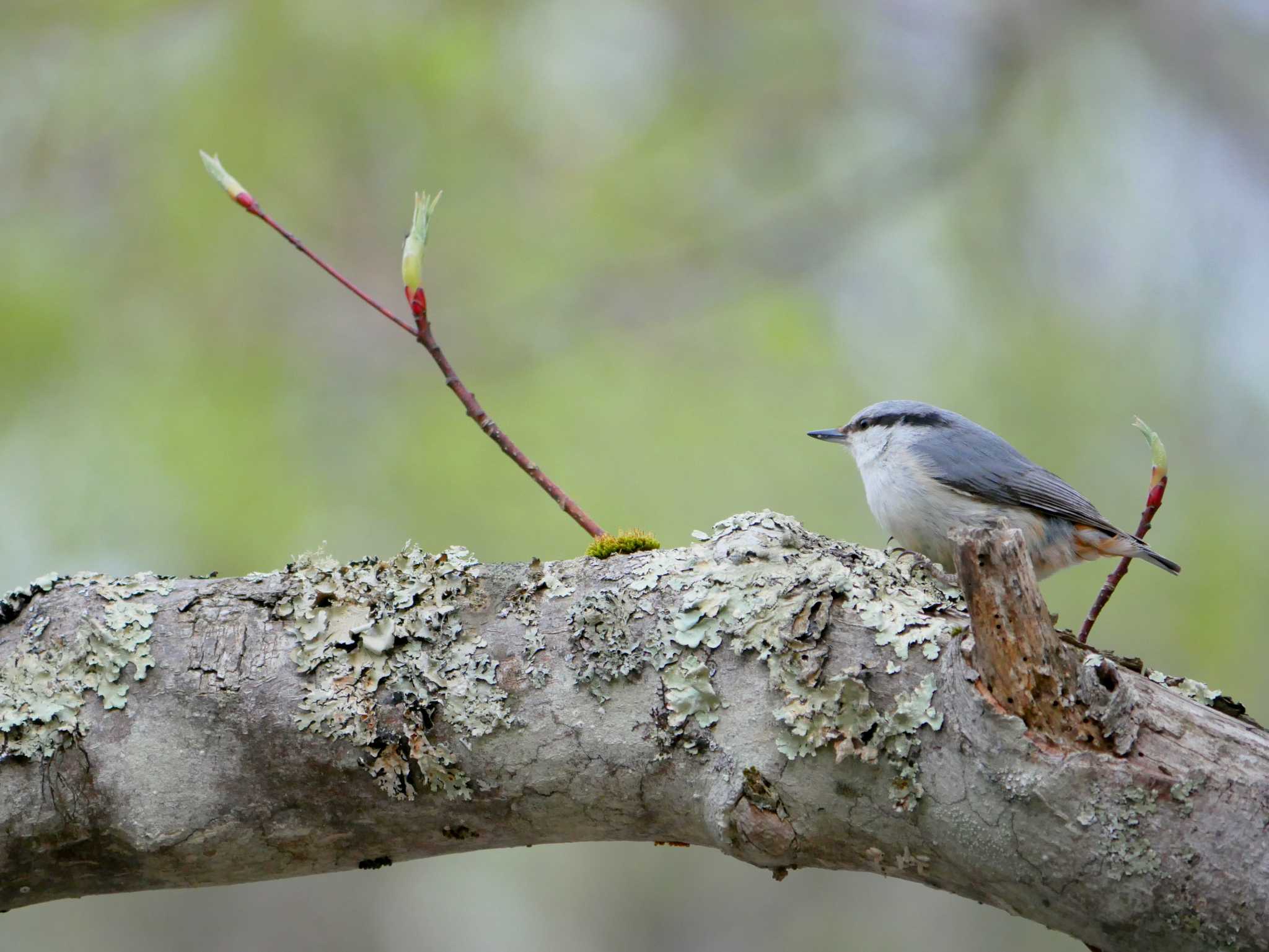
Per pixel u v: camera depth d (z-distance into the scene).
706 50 11.95
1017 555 4.01
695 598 4.66
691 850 13.14
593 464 10.41
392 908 12.92
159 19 10.39
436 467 10.11
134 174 10.29
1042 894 4.15
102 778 4.66
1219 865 3.89
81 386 9.84
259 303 10.38
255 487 9.58
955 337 11.72
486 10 10.91
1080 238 12.12
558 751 4.63
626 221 11.50
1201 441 11.23
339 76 10.36
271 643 4.79
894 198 12.12
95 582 4.96
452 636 4.77
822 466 10.83
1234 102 12.70
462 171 10.95
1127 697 4.07
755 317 11.42
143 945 12.39
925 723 4.27
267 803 4.71
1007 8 12.73
